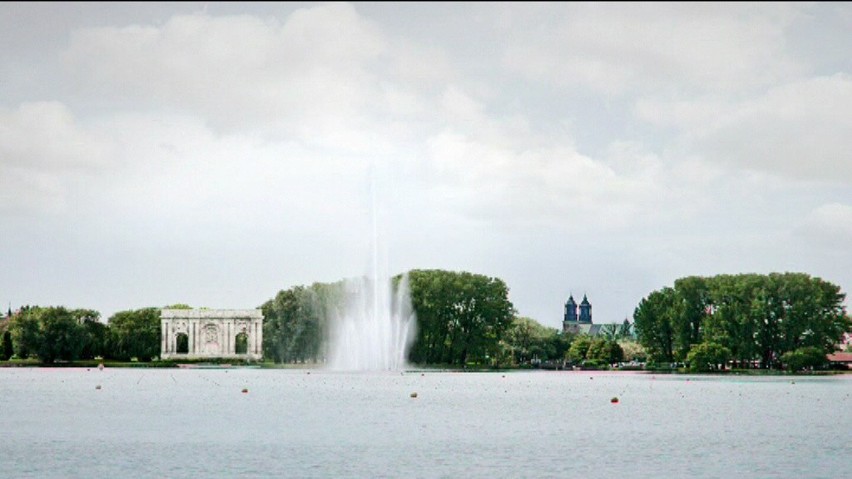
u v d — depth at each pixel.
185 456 65.12
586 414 97.81
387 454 66.38
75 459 63.66
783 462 63.41
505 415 96.25
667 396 129.00
